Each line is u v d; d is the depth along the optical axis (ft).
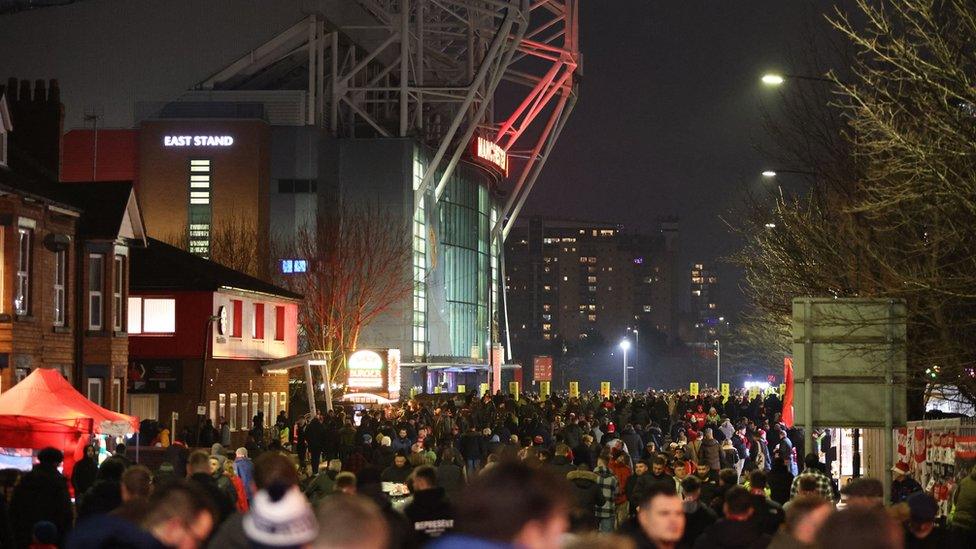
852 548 16.40
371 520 16.34
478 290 432.25
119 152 337.72
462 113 363.35
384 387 207.62
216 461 66.95
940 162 60.85
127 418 86.33
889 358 66.28
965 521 48.29
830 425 66.74
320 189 342.03
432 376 392.88
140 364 179.63
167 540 23.43
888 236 80.79
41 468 55.26
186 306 182.39
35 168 152.35
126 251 147.02
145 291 182.50
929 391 91.04
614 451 88.74
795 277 107.34
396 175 355.77
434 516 37.65
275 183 340.39
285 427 170.91
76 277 139.03
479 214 434.30
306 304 301.84
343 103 386.52
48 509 54.44
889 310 66.54
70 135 337.52
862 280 84.23
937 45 60.29
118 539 22.11
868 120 65.87
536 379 516.32
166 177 334.85
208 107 342.85
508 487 15.98
